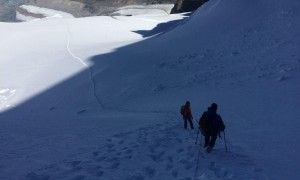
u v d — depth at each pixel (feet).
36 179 25.71
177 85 85.81
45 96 106.52
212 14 124.77
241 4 118.62
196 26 124.77
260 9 111.45
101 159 30.94
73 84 110.63
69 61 138.10
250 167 28.32
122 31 205.98
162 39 133.18
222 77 81.10
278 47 87.45
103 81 105.09
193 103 65.16
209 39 110.22
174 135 41.19
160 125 49.75
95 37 192.44
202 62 96.17
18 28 225.15
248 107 55.42
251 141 37.19
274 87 64.34
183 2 291.99
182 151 33.09
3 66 148.87
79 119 72.95
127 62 117.50
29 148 42.55
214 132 32.09
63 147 40.01
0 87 120.88
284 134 39.24
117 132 46.80
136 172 27.14
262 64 80.94
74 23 234.99
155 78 94.84
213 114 32.37
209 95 68.80
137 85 93.66
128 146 35.50
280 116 48.01
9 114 94.99
